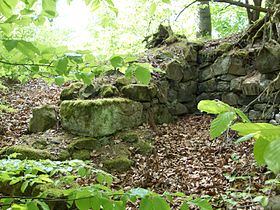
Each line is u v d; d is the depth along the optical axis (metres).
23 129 6.28
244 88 6.29
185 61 7.10
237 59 6.64
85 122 5.65
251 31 6.80
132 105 5.99
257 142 0.62
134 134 5.70
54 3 1.40
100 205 1.22
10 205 1.42
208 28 9.50
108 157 5.27
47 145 5.44
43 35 7.65
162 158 5.38
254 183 4.05
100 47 9.15
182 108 7.01
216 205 3.59
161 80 6.68
